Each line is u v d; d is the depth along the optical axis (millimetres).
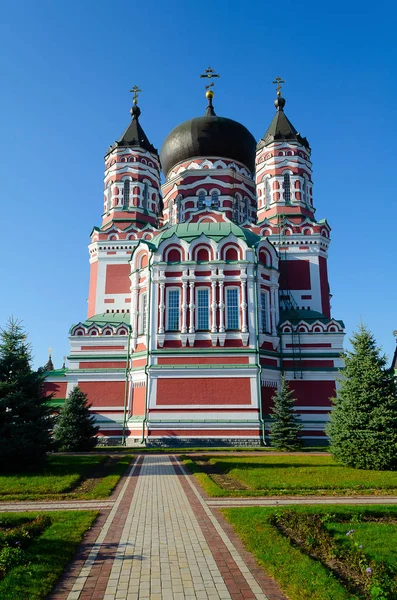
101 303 51281
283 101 60000
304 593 8555
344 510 14492
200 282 42125
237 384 39750
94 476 22969
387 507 14953
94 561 10617
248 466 24844
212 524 13695
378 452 24594
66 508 15984
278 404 37281
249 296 41750
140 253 45406
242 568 10125
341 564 10336
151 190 57219
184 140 57750
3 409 25031
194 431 38781
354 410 26156
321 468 24078
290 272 51125
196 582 9391
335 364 43531
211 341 40938
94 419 39375
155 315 41969
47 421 26078
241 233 44312
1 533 12461
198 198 56188
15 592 8648
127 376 44156
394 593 8672
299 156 55906
